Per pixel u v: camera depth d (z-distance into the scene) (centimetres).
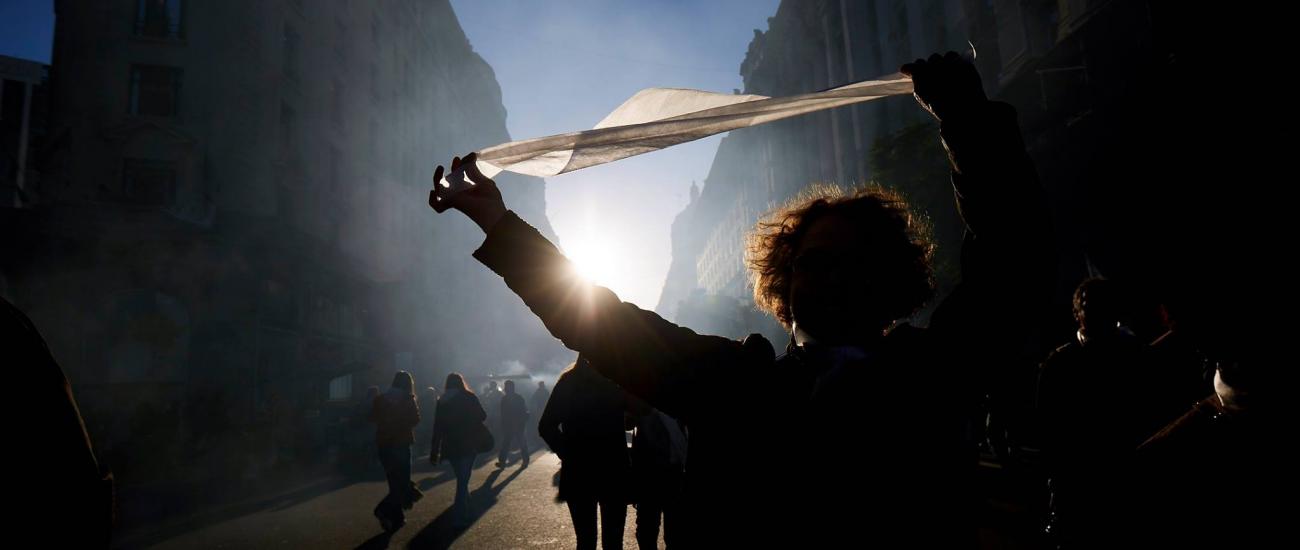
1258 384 140
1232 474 146
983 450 1091
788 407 122
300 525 853
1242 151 1027
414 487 887
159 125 2388
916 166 1727
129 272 2188
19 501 110
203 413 1742
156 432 1623
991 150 128
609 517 506
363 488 1241
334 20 3259
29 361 118
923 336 127
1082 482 197
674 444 530
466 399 859
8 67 2675
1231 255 139
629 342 127
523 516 895
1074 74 1561
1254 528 143
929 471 116
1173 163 1189
